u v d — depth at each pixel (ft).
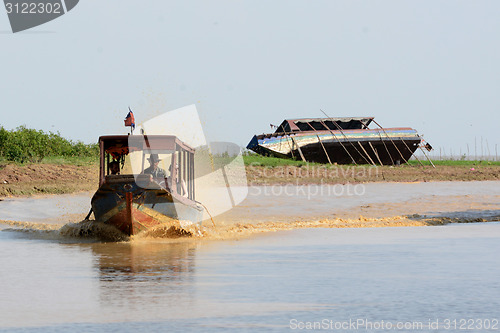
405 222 222.48
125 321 83.92
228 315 87.04
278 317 86.17
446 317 85.92
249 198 324.60
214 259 139.95
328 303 94.32
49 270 126.31
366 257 140.67
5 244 172.86
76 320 84.64
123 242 177.99
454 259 136.67
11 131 447.83
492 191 372.17
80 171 409.08
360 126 645.10
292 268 126.00
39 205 289.33
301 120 620.08
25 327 81.35
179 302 95.09
